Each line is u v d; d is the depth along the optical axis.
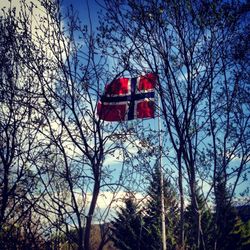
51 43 8.79
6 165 8.85
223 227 9.47
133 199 8.59
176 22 9.39
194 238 9.62
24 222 8.41
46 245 8.36
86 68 8.89
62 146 8.30
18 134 9.03
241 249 26.14
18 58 9.06
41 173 8.55
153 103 9.43
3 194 8.69
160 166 9.34
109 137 8.65
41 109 8.86
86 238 7.88
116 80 9.23
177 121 9.38
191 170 9.27
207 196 9.49
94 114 8.69
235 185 9.38
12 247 8.24
